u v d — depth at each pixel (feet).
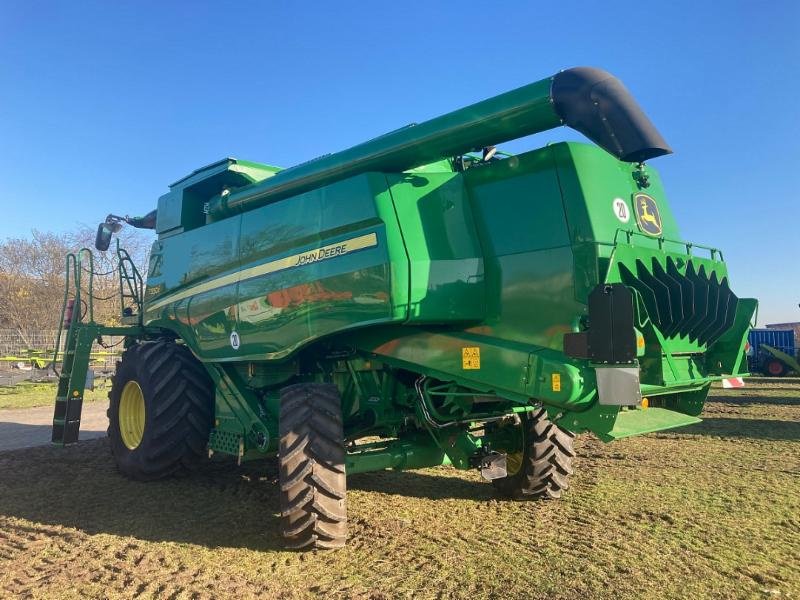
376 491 18.60
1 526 15.06
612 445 26.48
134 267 24.36
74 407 22.13
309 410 13.58
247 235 17.01
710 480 19.80
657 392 12.38
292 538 13.12
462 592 11.09
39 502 17.25
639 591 11.14
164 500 17.47
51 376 64.23
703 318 12.69
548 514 16.07
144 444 19.02
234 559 12.76
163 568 12.25
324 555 13.00
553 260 12.32
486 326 13.39
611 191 12.69
